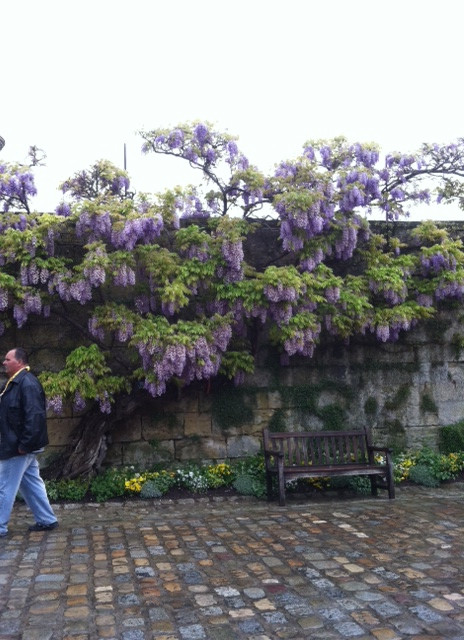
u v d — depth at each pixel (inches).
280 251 365.1
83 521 268.2
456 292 370.6
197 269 317.4
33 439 232.1
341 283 337.4
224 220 328.5
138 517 277.0
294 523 260.2
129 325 304.8
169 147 348.5
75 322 327.6
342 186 345.7
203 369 307.3
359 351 379.2
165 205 312.8
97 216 301.0
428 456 367.6
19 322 303.4
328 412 369.7
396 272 360.8
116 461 337.7
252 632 150.9
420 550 216.5
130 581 186.5
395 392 382.3
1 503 236.4
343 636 147.8
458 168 385.1
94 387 300.7
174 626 154.6
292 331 324.5
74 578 189.2
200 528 252.7
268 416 361.7
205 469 341.1
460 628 151.0
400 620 156.4
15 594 175.8
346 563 202.7
